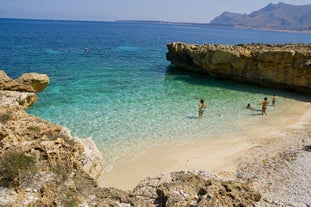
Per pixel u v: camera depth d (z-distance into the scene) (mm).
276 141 22344
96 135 22516
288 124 26219
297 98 35312
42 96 32125
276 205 13227
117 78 43125
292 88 38531
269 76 39469
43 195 9734
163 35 173375
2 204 9102
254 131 24438
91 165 14273
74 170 11719
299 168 17328
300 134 23672
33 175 10383
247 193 10383
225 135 23484
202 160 19328
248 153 20312
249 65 41156
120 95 33906
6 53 61469
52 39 105500
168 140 22234
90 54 68188
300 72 36781
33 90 25203
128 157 19484
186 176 11711
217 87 39844
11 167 10180
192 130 24266
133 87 38125
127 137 22453
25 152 11008
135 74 46969
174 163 18922
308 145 21094
